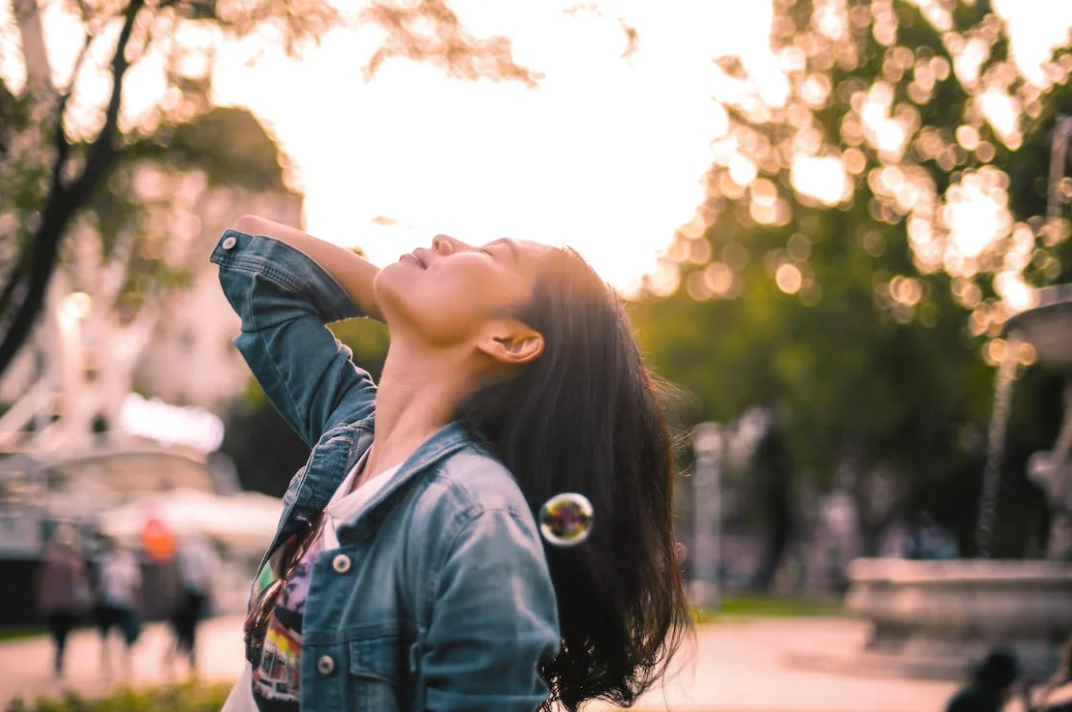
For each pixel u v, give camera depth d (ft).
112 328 90.48
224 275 8.91
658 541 7.97
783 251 133.28
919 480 150.20
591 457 7.48
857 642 80.18
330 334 8.89
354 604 6.95
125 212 32.63
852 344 125.29
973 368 123.95
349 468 7.97
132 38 26.20
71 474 90.17
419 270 7.66
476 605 6.54
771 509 186.91
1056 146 38.04
